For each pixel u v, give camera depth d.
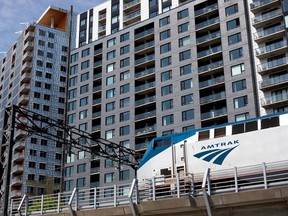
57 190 90.75
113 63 83.88
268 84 62.78
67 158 81.94
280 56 64.31
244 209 21.77
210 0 74.12
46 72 101.31
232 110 65.00
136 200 23.94
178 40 75.56
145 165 30.92
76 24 108.44
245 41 67.50
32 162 91.69
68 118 86.06
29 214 28.48
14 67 108.25
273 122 26.72
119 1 93.75
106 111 80.94
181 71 73.06
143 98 78.31
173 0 83.81
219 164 27.38
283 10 64.62
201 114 68.12
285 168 24.55
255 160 26.19
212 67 70.00
